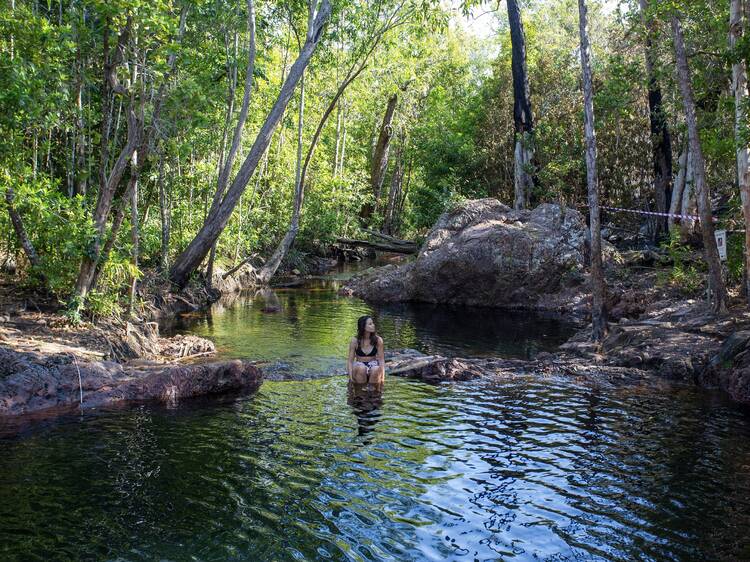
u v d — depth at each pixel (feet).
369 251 131.23
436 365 33.86
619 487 19.25
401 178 152.56
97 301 37.50
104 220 38.32
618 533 16.42
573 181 86.07
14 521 16.69
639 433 24.27
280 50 101.86
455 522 17.01
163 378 29.09
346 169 125.70
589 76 38.65
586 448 22.59
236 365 30.83
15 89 32.65
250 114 82.74
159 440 22.99
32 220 36.91
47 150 42.39
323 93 109.50
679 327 38.17
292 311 60.44
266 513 17.39
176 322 52.24
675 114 67.97
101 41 38.40
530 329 51.01
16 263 45.34
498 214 71.82
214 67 62.34
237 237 82.17
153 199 67.10
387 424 25.21
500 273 65.36
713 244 39.52
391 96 131.75
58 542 15.67
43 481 19.17
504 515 17.43
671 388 31.19
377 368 31.81
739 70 38.19
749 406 27.96
